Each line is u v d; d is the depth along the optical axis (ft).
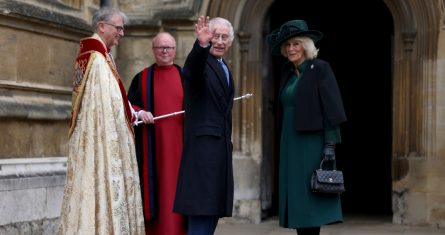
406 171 39.11
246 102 40.27
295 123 22.84
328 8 55.47
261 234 35.78
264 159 41.50
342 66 55.93
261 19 40.52
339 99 22.81
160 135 26.40
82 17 35.27
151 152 26.27
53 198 31.42
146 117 25.86
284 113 23.47
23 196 29.53
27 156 30.83
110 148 22.71
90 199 22.44
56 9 33.19
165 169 26.25
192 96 22.71
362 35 55.42
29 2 31.45
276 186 44.39
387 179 54.80
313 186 22.53
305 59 23.30
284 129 23.40
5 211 28.48
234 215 39.81
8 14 29.40
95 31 23.84
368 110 55.42
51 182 31.32
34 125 31.30
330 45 55.98
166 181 26.20
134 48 39.50
